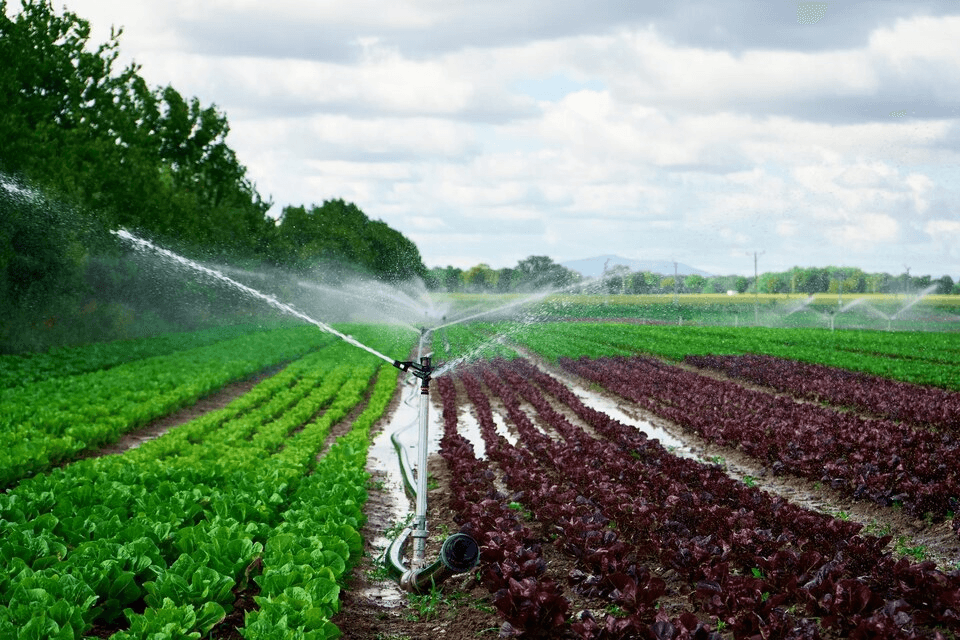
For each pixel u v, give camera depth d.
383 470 14.65
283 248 68.69
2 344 30.73
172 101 58.56
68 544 7.99
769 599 6.92
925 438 15.68
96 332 37.94
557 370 36.38
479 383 29.95
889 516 11.46
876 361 35.97
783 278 190.75
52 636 5.62
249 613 6.16
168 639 5.64
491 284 121.69
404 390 27.88
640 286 123.75
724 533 9.24
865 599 6.84
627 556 9.40
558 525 9.56
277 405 21.08
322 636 5.86
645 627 6.23
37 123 34.66
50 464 13.36
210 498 9.62
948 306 121.19
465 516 10.03
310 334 56.16
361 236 96.38
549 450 14.55
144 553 7.21
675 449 17.30
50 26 39.12
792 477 14.09
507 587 7.51
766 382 29.86
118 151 40.12
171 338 40.94
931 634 7.14
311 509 9.51
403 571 8.43
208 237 50.50
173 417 20.28
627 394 25.91
